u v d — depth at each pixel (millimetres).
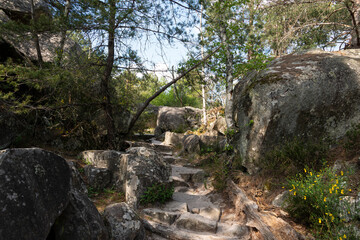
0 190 1931
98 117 8719
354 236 3367
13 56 7336
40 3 8680
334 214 3723
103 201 5320
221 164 7371
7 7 7918
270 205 4863
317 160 5258
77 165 6383
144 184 5430
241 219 4840
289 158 5441
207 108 16641
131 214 3871
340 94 5801
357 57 6770
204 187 6727
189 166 8656
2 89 6613
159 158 6031
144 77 8773
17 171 2105
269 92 6086
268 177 5516
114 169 6168
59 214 2363
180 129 16516
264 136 5918
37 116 6734
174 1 7625
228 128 7133
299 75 6188
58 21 6984
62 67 7086
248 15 8617
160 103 26031
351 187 4172
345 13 11328
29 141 7020
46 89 7367
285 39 11141
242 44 7188
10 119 6512
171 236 4309
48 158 2438
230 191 5844
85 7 7117
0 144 6172
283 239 3752
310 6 11148
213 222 4668
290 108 5863
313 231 3881
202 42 8164
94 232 2656
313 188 4059
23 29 6551
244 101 6750
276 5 11258
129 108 9789
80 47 9625
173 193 6277
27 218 2004
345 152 5098
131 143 10273
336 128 5699
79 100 7945
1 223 1836
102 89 8367
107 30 7297
